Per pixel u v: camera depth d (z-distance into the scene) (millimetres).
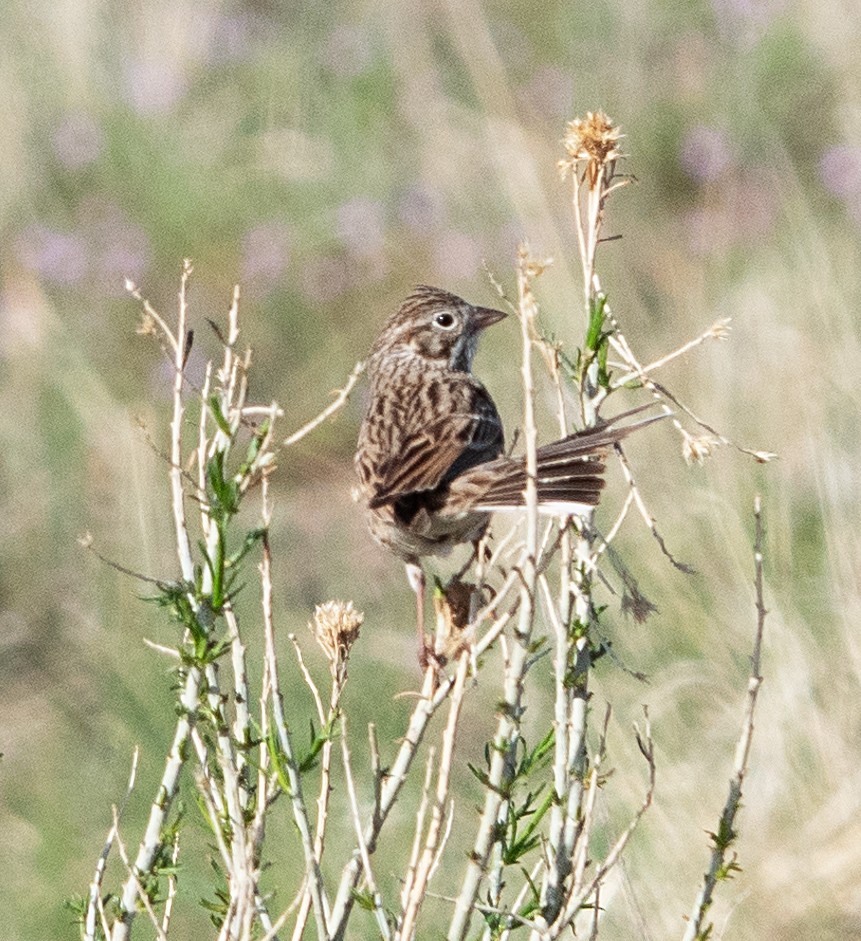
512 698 6508
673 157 17906
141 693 11695
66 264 17141
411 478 8055
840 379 13344
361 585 13320
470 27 19609
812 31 19297
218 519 6715
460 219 17578
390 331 10000
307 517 14414
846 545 11648
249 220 17875
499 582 11977
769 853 9805
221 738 6730
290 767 6703
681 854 9750
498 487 7762
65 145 18375
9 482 14016
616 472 12781
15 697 12211
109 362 16531
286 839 10219
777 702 10680
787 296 14469
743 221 17000
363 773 10859
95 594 12828
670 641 11547
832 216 17047
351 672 11820
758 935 9422
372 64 19594
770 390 13422
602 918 9141
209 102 19219
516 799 9477
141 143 18391
